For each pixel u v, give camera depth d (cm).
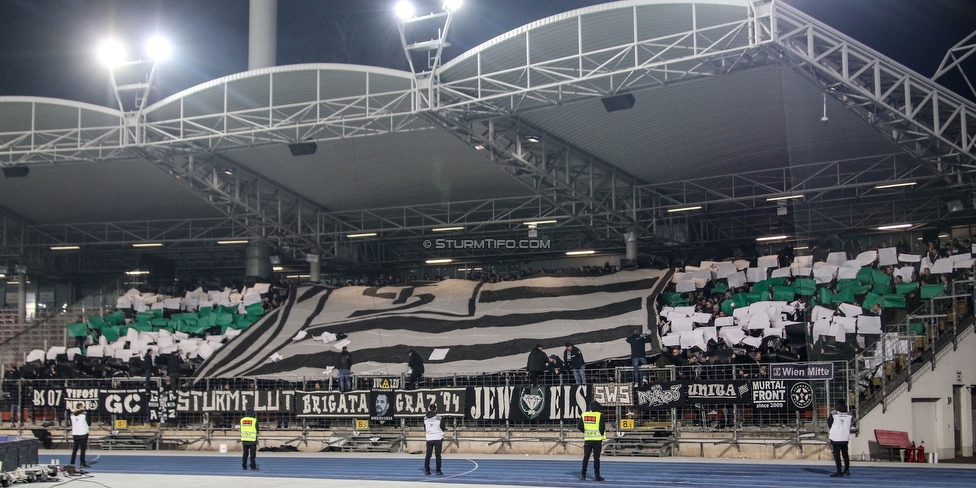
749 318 3059
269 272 4500
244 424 2391
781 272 3300
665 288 3491
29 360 4022
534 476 2136
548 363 2948
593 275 3706
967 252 3034
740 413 2528
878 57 2362
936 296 2797
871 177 3456
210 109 3120
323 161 3584
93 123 3238
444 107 2719
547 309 3559
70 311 4541
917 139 2727
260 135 3212
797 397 2403
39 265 4675
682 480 2009
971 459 2462
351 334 3656
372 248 4750
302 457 2745
